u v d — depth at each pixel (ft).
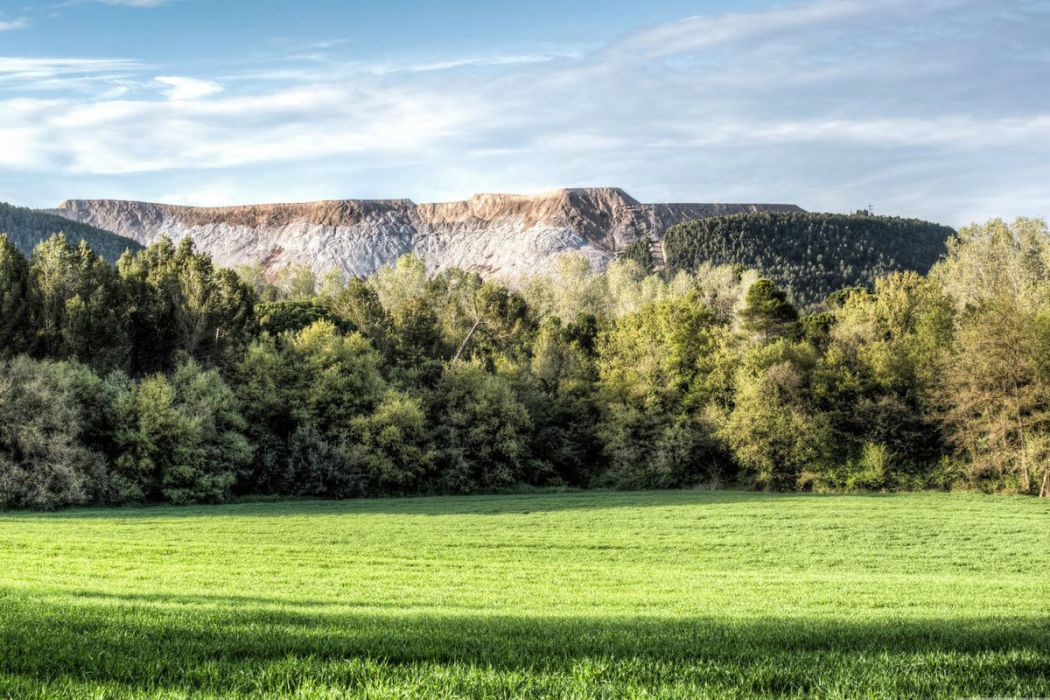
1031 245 370.32
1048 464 212.02
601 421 277.23
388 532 157.28
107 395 204.33
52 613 38.45
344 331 300.61
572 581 91.86
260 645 29.81
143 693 22.26
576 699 22.93
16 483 178.91
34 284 223.30
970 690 24.77
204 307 242.99
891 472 233.76
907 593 81.15
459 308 354.74
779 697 23.82
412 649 29.78
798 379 249.75
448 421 261.44
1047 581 105.19
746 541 151.84
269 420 242.17
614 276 499.92
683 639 35.63
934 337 253.85
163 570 92.68
